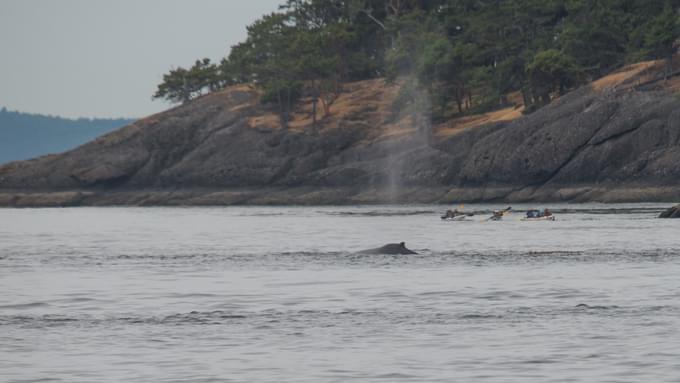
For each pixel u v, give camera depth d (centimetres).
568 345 10094
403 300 13638
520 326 11275
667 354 9538
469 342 10369
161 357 9744
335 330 11188
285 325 11569
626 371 8875
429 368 9162
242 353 9925
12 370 9156
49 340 10675
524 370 9012
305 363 9425
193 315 12425
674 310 12256
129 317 12306
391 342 10438
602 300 13275
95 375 8944
